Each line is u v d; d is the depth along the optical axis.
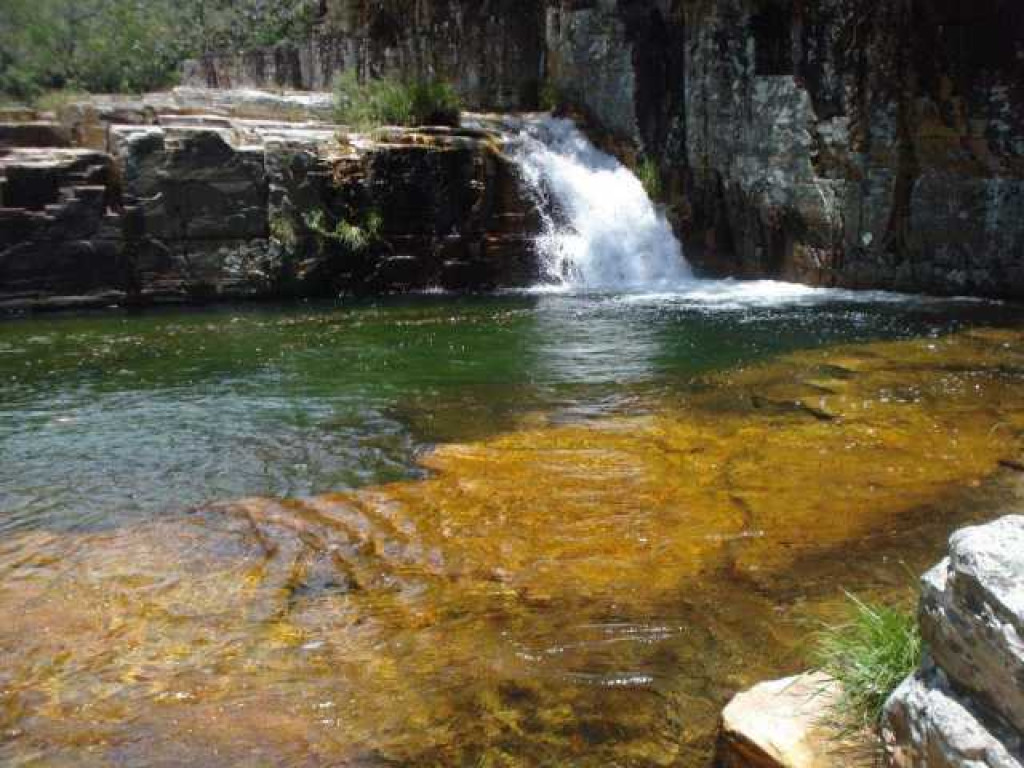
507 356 9.65
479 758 2.99
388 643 3.74
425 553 4.61
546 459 6.09
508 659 3.59
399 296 14.73
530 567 4.41
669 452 6.16
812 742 2.65
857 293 13.73
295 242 14.43
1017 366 8.42
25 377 9.03
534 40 20.55
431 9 22.22
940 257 13.16
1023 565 2.09
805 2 13.83
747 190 15.36
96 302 13.52
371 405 7.74
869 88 13.26
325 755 3.03
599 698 3.31
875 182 13.52
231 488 5.75
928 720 2.21
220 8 33.09
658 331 10.87
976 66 12.13
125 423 7.35
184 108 16.45
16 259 12.98
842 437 6.35
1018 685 1.99
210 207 13.99
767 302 13.03
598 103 18.33
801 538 4.63
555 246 15.99
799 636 3.66
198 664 3.60
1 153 13.56
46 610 4.08
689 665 3.51
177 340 10.91
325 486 5.74
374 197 14.97
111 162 13.85
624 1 17.58
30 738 3.14
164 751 3.06
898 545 4.50
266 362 9.58
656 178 16.98
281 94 18.95
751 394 7.71
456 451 6.35
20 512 5.41
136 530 5.06
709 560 4.42
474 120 17.97
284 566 4.51
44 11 36.56
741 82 15.09
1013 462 5.66
